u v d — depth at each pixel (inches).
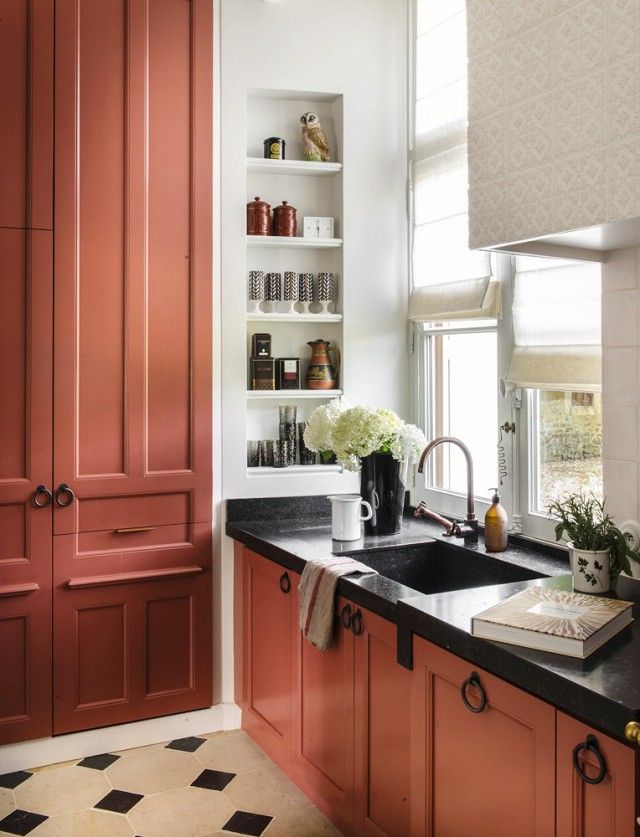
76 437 122.0
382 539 119.6
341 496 131.6
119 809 109.5
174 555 129.0
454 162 127.4
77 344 121.7
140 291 125.0
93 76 121.6
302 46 134.3
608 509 91.4
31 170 118.2
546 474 112.0
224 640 133.3
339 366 140.6
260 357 136.3
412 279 139.4
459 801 77.7
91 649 124.5
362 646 95.9
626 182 68.5
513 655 68.6
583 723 62.7
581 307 103.3
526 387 111.5
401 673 88.4
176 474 128.1
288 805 110.3
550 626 70.4
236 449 132.5
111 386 124.2
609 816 60.6
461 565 113.5
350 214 137.6
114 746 126.3
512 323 115.3
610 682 62.5
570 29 73.3
